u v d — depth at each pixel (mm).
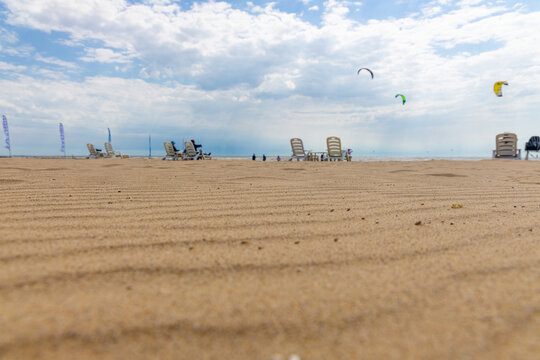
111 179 3881
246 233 1749
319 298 1042
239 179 4152
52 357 755
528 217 2145
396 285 1129
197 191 3123
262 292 1080
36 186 3180
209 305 992
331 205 2533
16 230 1680
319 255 1420
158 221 1970
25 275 1143
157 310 956
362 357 781
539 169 6074
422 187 3631
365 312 962
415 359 771
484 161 8750
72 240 1541
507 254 1404
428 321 914
